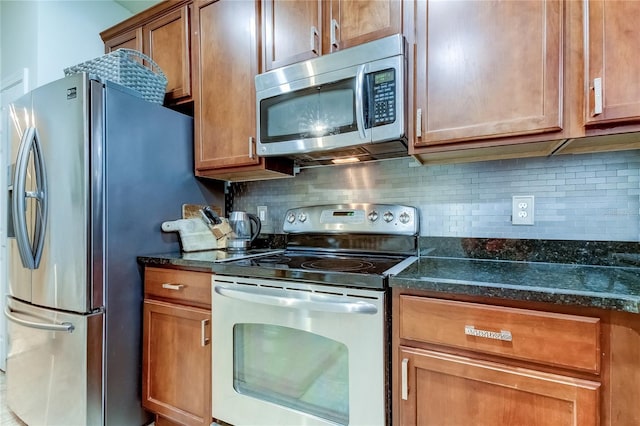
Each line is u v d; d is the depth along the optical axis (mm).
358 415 1043
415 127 1218
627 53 923
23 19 2082
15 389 1655
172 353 1454
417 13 1225
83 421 1359
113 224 1467
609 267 1188
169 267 1473
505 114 1081
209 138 1757
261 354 1246
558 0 1017
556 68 1018
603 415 781
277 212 1947
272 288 1197
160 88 1753
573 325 806
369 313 1018
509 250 1358
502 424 879
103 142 1434
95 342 1389
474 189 1438
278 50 1537
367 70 1273
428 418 965
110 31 2125
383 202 1636
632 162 1183
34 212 1513
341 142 1337
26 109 1586
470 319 912
